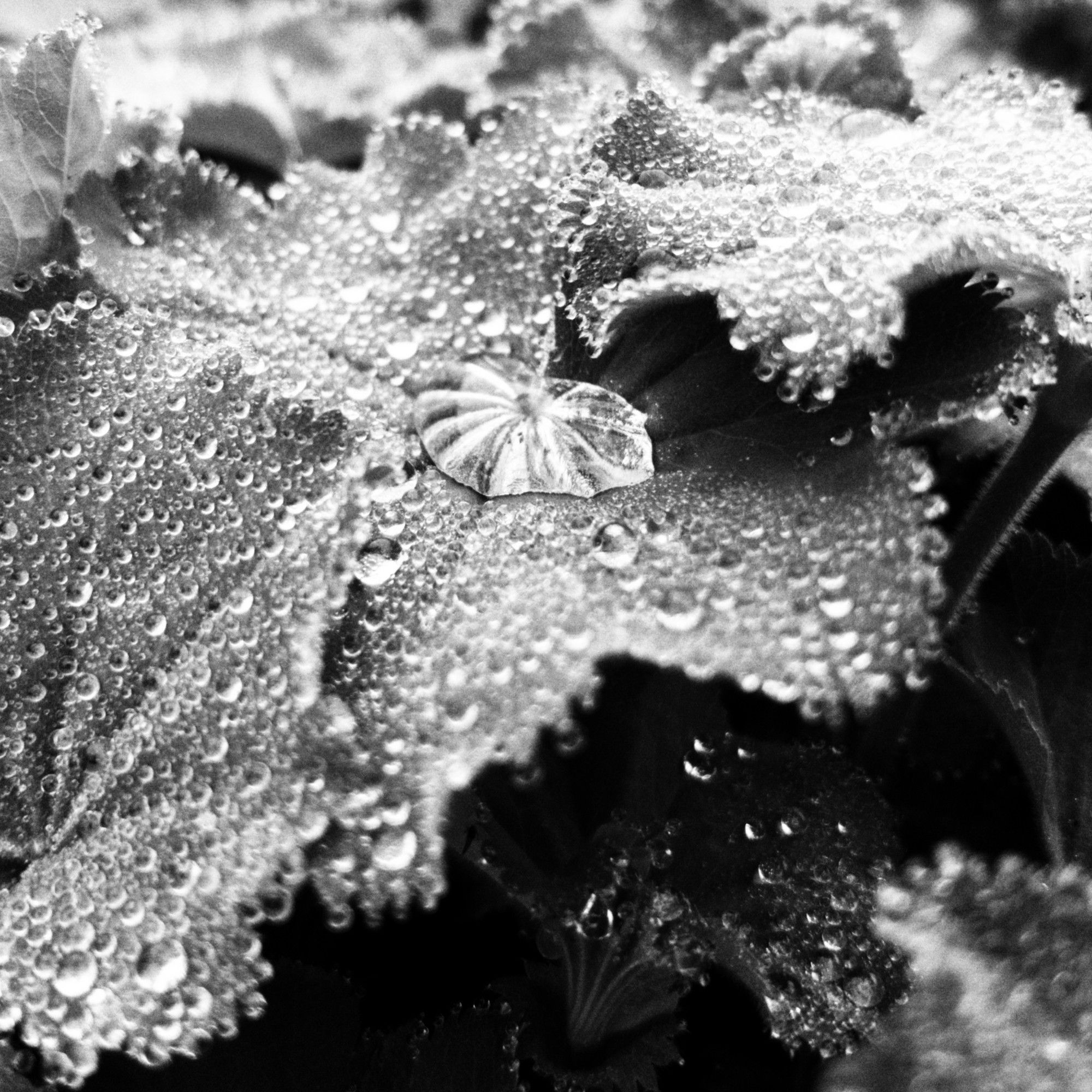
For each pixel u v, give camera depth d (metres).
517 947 0.19
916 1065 0.17
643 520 0.18
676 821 0.18
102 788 0.18
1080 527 0.20
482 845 0.18
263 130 0.23
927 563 0.18
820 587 0.18
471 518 0.18
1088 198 0.18
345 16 0.23
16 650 0.18
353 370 0.19
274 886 0.18
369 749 0.18
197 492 0.18
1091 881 0.17
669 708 0.19
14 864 0.18
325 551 0.18
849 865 0.18
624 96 0.20
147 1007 0.17
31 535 0.18
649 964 0.18
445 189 0.20
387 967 0.18
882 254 0.18
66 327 0.19
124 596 0.18
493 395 0.19
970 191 0.18
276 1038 0.18
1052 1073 0.17
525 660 0.18
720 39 0.22
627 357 0.19
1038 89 0.20
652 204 0.19
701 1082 0.18
